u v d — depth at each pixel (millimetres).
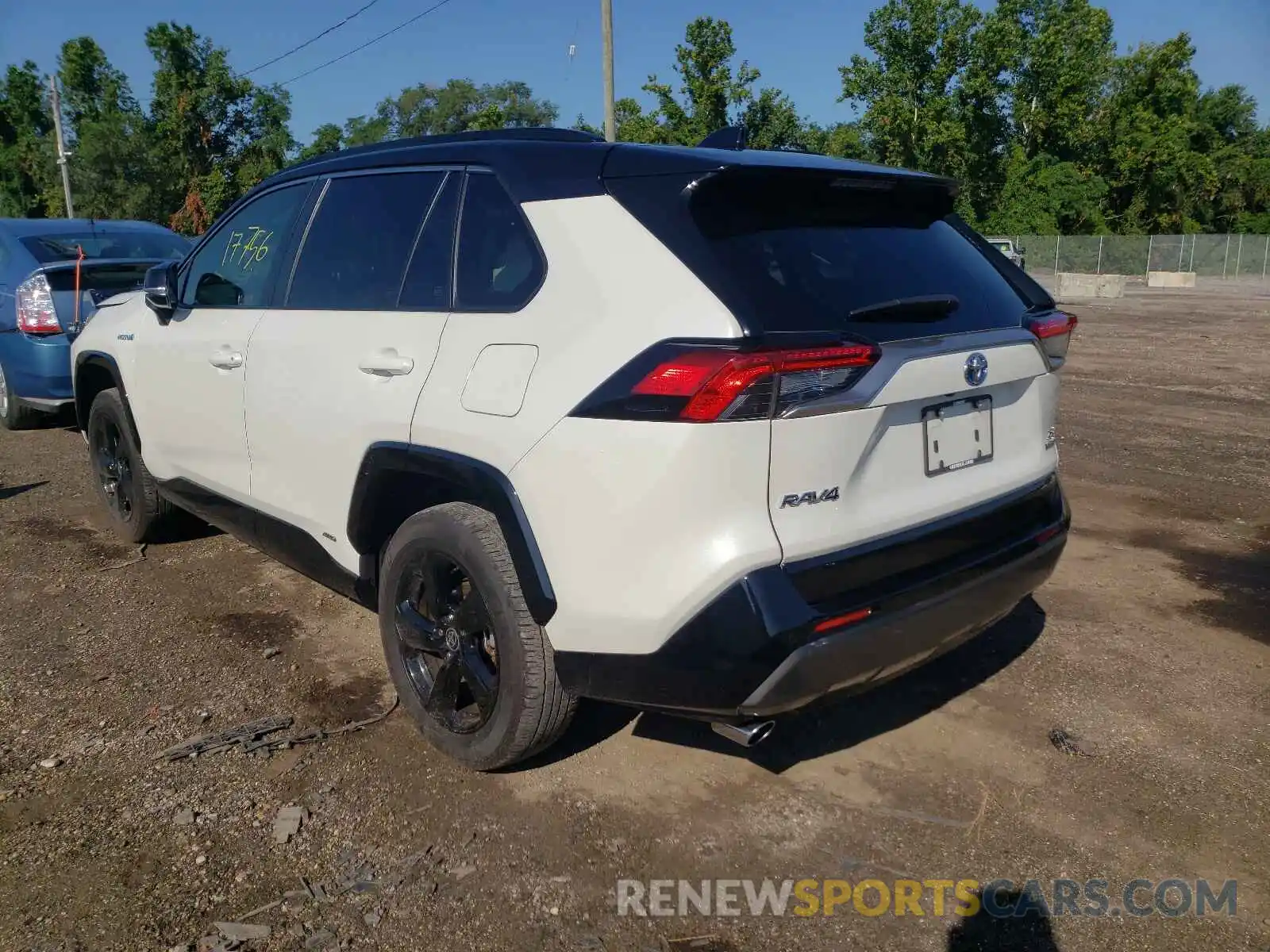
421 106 55188
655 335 2336
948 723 3357
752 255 2451
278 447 3518
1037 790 2963
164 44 47688
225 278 4020
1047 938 2375
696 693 2385
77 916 2422
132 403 4559
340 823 2791
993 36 45688
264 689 3602
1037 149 52656
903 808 2873
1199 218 59469
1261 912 2457
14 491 6215
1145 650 3918
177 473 4340
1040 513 3096
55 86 39219
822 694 2404
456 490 3051
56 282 7180
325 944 2330
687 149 2631
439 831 2756
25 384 7379
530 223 2725
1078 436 7875
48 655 3877
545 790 2951
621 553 2379
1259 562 4910
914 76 46875
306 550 3531
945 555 2682
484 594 2758
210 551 5086
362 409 3074
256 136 49844
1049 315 3111
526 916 2430
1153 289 38156
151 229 8625
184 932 2365
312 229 3584
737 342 2238
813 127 48375
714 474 2246
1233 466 6844
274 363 3492
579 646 2529
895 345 2486
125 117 48906
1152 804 2891
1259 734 3277
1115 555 5035
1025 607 4359
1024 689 3596
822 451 2342
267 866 2609
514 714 2752
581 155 2734
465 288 2883
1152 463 6945
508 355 2648
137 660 3836
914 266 2822
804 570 2336
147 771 3053
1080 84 50656
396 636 3176
